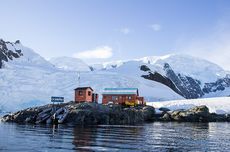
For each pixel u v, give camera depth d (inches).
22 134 1489.9
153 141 1280.8
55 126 2129.7
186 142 1283.2
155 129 1959.9
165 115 3331.7
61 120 2482.8
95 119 2491.4
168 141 1300.4
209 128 2188.7
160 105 4667.8
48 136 1397.6
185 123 2864.2
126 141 1253.1
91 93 3294.8
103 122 2503.7
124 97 3774.6
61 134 1496.1
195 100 5098.4
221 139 1421.0
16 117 2847.0
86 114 2493.8
